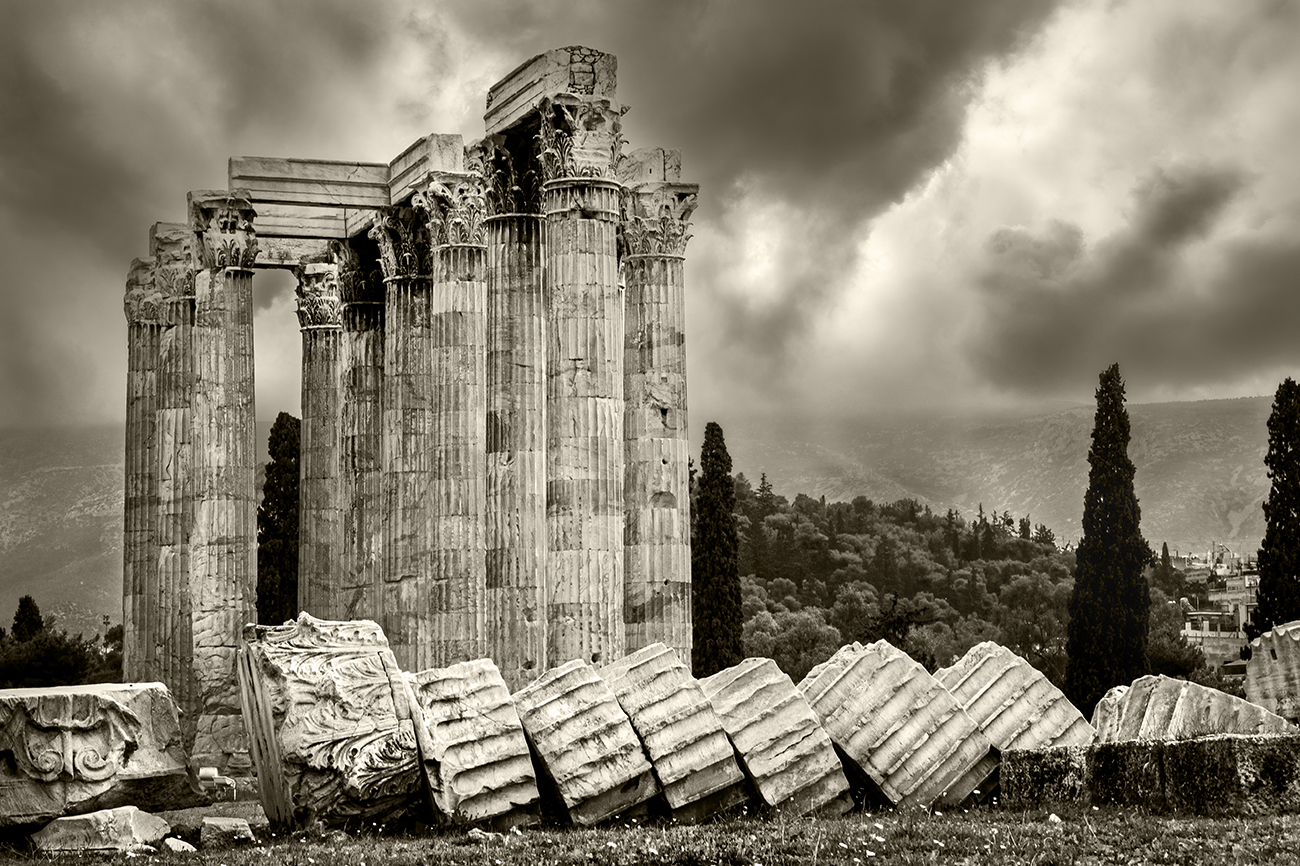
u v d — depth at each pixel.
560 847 21.61
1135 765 22.19
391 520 48.97
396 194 49.94
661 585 42.66
